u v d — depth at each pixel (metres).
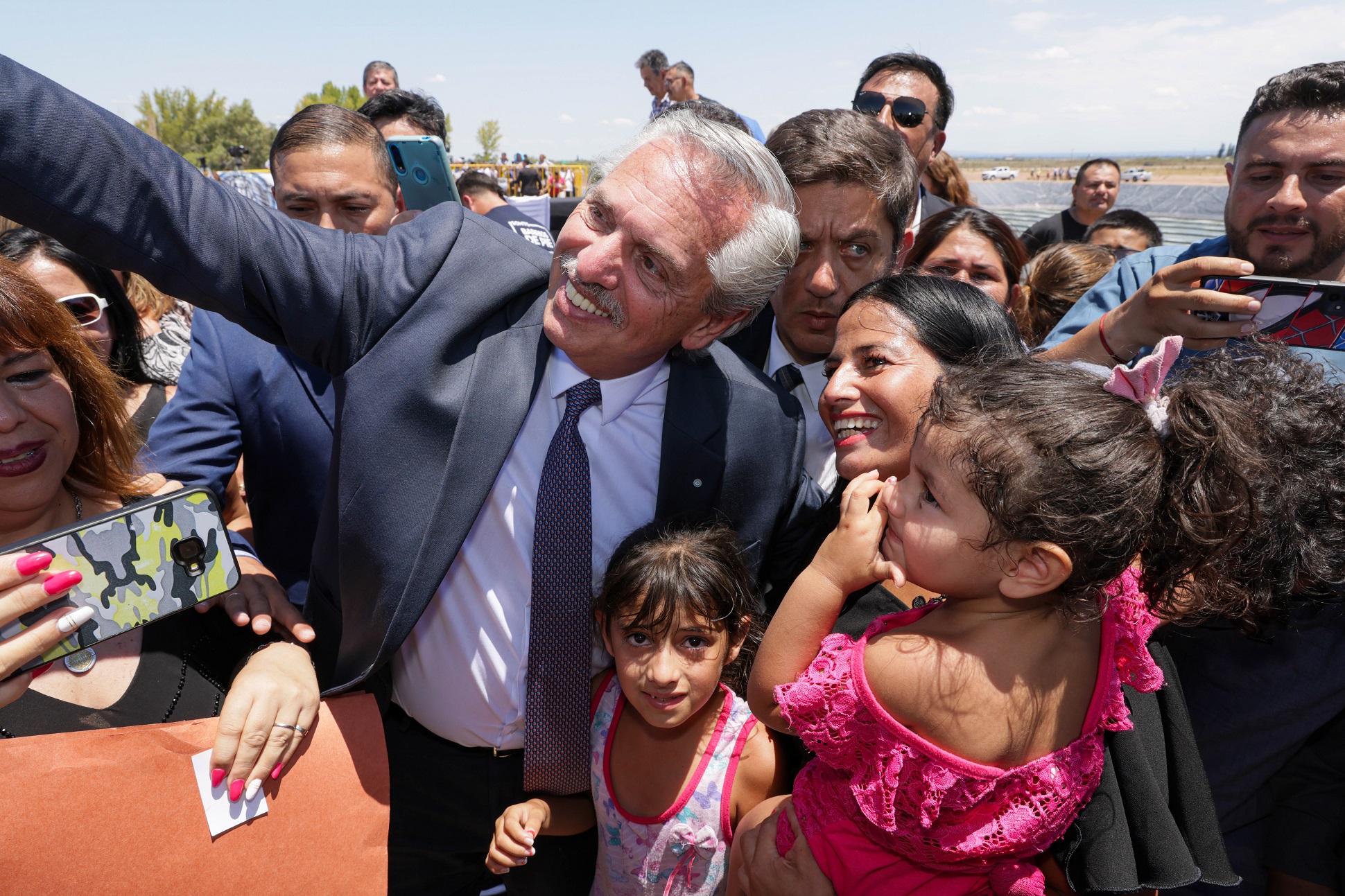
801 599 1.33
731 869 1.62
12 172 1.18
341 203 2.61
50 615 1.14
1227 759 1.68
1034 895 1.19
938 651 1.15
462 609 1.69
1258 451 1.22
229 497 2.72
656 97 9.25
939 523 1.14
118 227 1.26
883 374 1.58
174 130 76.62
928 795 1.13
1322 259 2.22
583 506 1.64
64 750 1.20
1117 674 1.24
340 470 1.54
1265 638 1.53
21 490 1.33
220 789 1.29
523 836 1.69
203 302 1.40
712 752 1.78
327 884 1.37
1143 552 1.20
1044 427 1.06
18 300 1.28
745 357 2.34
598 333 1.55
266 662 1.43
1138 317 1.84
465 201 5.06
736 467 1.76
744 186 1.51
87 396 1.48
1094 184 6.83
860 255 2.01
